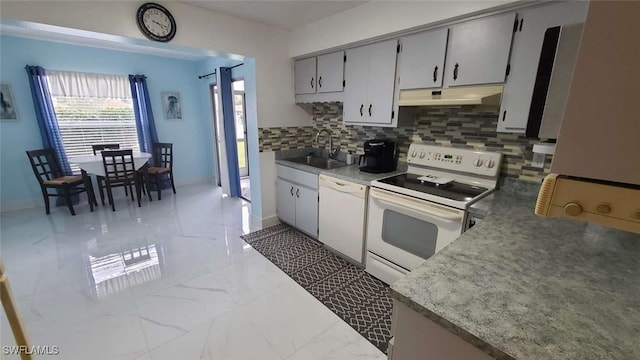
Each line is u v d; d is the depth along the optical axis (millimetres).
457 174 2154
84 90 4062
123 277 2328
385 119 2393
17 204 3861
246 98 3180
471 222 1680
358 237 2408
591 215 543
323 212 2715
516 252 1041
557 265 951
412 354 849
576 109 516
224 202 4355
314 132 3543
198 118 5340
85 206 4066
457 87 1922
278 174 3307
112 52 4207
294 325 1829
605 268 935
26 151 3580
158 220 3580
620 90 470
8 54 3525
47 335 1714
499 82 1713
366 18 2314
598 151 511
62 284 2223
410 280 861
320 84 2934
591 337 640
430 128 2369
